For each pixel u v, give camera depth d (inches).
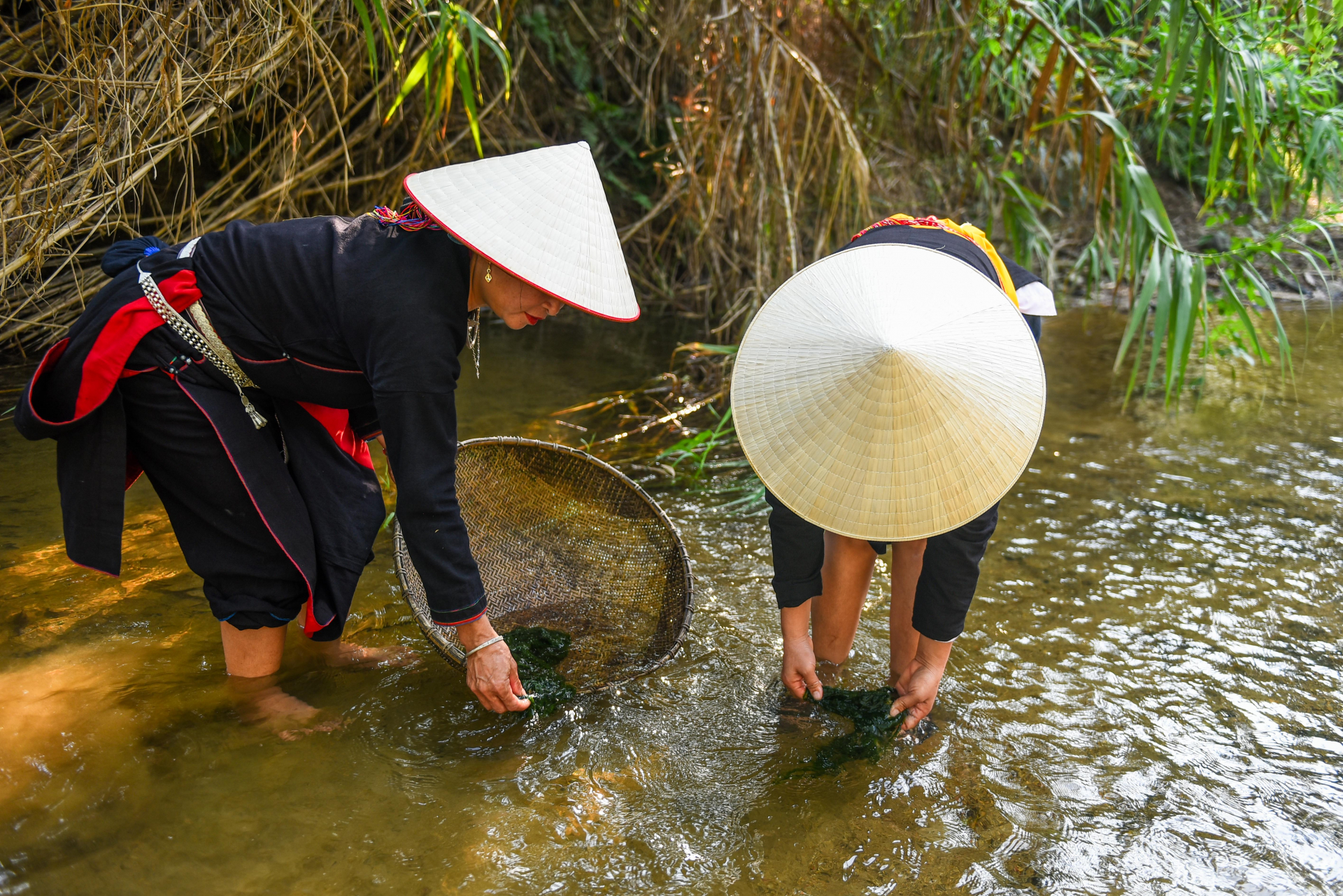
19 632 79.5
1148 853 61.1
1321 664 84.3
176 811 60.9
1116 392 162.6
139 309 62.9
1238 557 103.9
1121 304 224.1
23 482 105.3
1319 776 69.5
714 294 189.6
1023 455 56.7
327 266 61.1
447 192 58.9
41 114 123.0
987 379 56.2
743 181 167.6
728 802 64.4
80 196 121.6
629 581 86.9
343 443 75.2
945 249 65.1
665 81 191.3
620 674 75.5
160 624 82.2
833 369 56.8
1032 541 106.6
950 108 169.8
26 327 139.4
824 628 79.3
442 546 62.9
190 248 65.5
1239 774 69.3
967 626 88.2
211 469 66.1
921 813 64.1
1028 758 70.2
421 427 60.3
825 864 59.1
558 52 214.8
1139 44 154.6
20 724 68.2
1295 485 123.8
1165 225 130.2
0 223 117.6
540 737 70.1
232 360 64.6
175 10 123.5
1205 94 136.1
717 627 86.7
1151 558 103.1
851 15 176.4
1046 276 201.8
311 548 70.3
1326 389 166.4
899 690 72.9
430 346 59.1
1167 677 81.4
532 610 86.8
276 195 151.3
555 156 62.2
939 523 56.8
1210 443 139.3
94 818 59.8
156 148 125.4
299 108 139.9
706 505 114.3
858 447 56.5
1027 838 62.1
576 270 59.4
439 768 66.5
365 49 145.1
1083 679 80.6
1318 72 142.3
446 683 76.6
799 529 67.2
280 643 75.4
